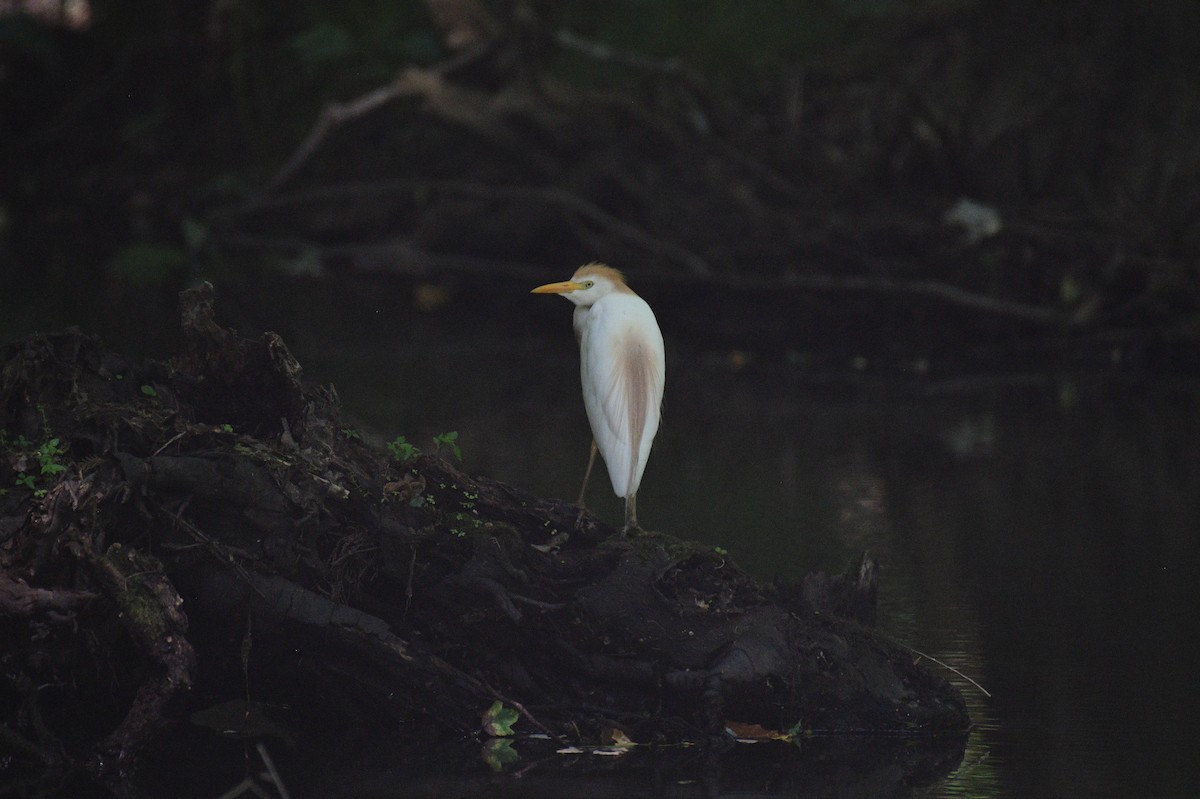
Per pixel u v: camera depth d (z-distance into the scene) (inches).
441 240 913.5
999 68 888.3
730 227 848.9
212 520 257.4
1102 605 330.3
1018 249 789.2
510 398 604.1
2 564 242.7
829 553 369.4
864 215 829.2
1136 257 736.3
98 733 256.1
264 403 273.9
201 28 1294.3
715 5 1151.0
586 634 262.5
